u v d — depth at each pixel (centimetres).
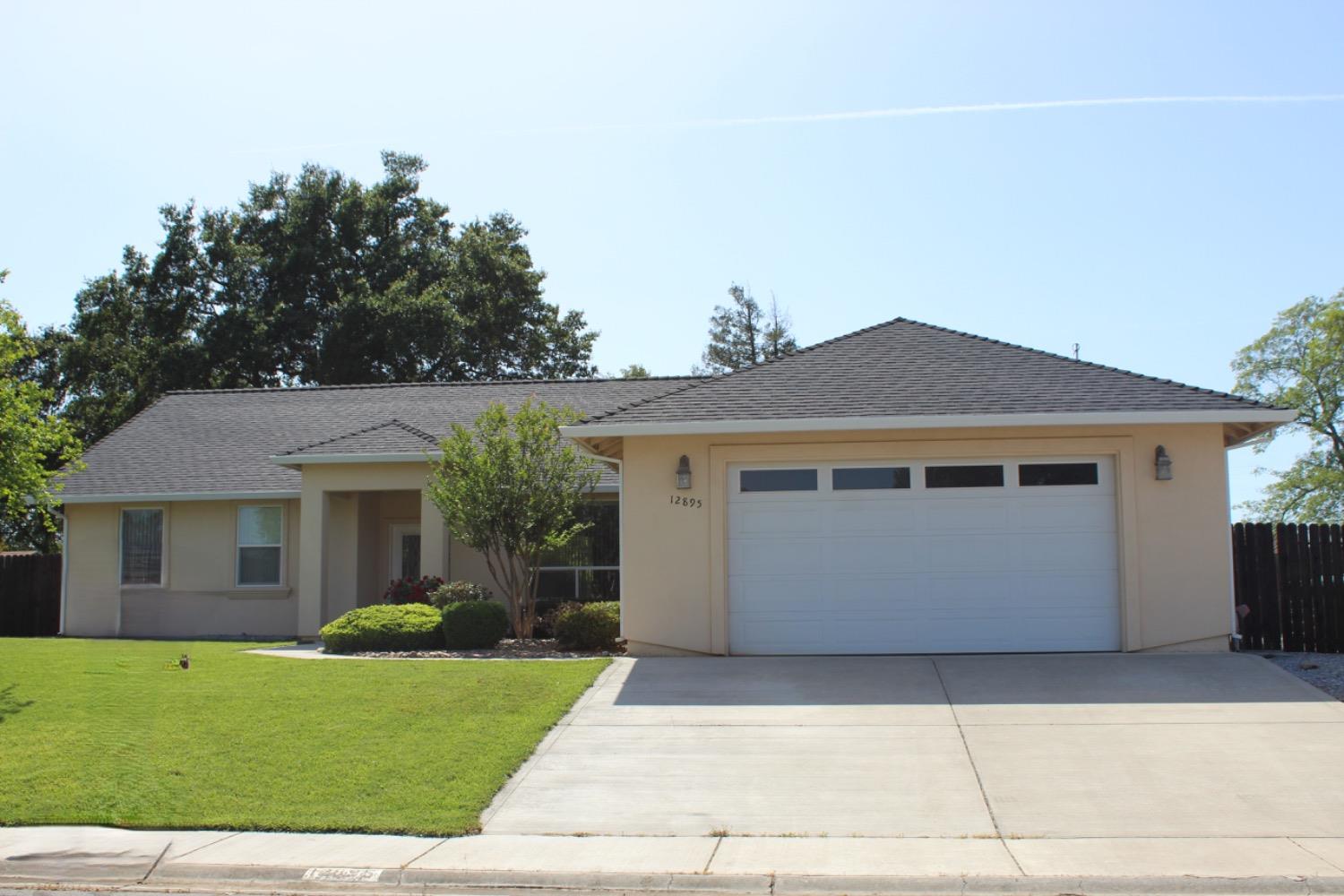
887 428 1348
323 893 675
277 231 4241
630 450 1427
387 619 1579
